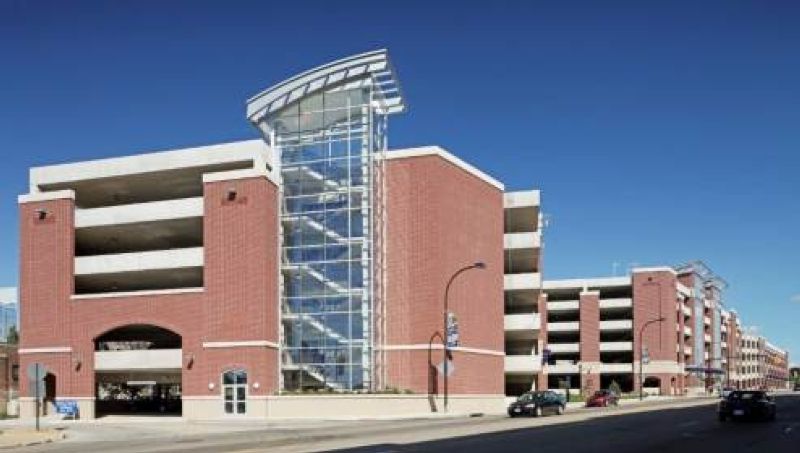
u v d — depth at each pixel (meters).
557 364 121.88
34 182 64.06
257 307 56.81
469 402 62.66
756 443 27.62
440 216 59.81
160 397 72.56
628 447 25.88
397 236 60.19
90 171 62.91
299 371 59.16
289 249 60.59
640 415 51.12
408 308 59.28
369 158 60.00
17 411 62.94
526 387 83.06
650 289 125.12
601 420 44.50
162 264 59.56
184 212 59.91
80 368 60.38
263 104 62.16
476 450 24.64
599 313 127.56
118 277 63.00
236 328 57.00
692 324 145.00
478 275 65.88
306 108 61.69
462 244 63.34
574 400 92.94
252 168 60.81
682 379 133.25
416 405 56.44
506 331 77.62
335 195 60.25
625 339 129.12
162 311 59.03
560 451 24.34
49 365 61.19
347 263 59.38
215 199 58.75
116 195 67.38
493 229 69.38
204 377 57.25
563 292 130.62
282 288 60.19
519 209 77.50
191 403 57.25
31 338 61.97
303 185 60.94
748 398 42.59
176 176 62.72
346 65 60.56
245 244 57.62
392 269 59.97
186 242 67.12
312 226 60.31
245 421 51.69
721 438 30.00
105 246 68.12
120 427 45.75
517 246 76.44
